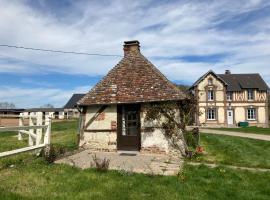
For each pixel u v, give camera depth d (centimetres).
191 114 1616
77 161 1205
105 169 1045
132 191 845
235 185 955
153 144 1502
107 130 1581
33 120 1617
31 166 1052
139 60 1744
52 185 852
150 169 1108
